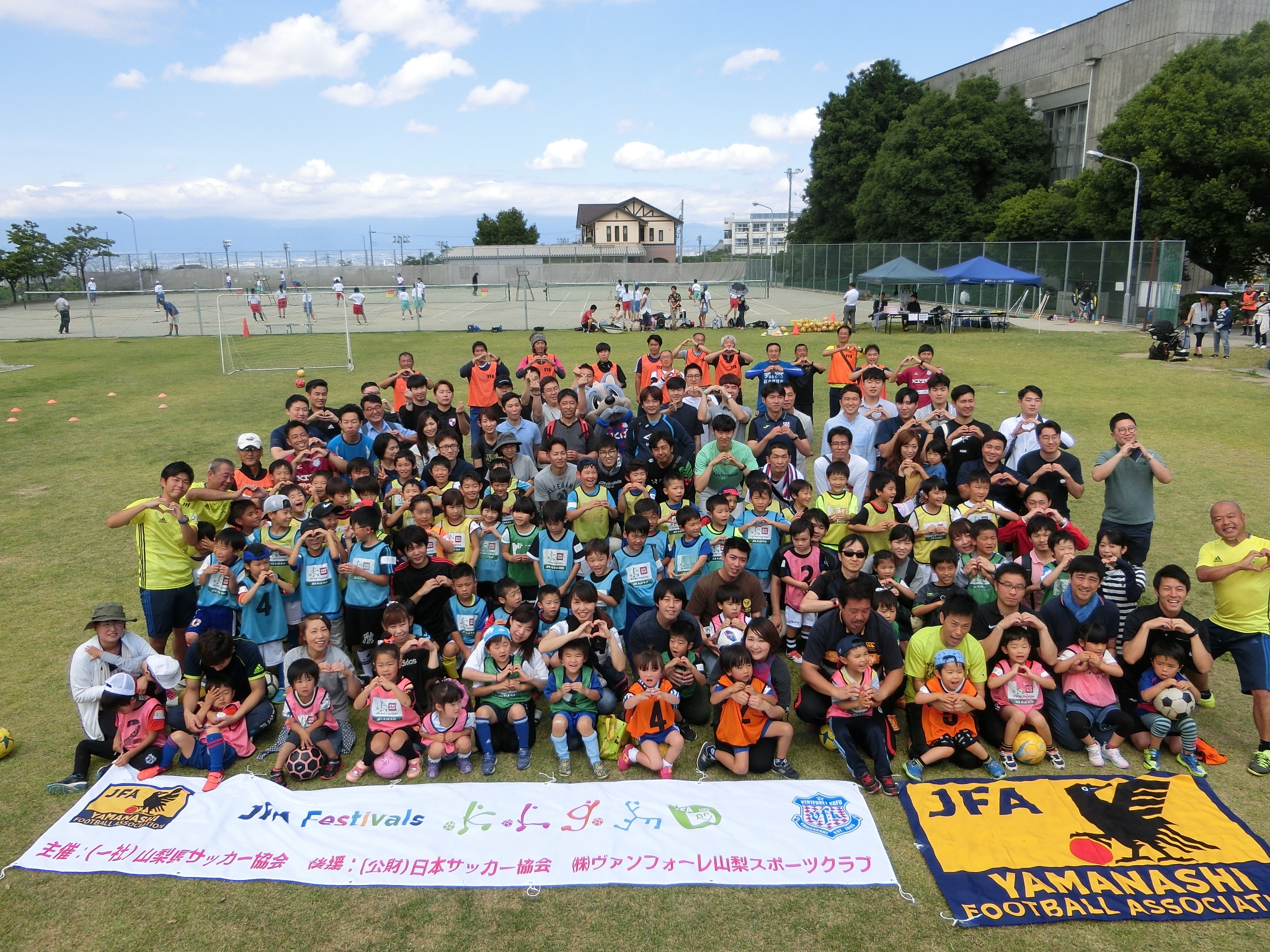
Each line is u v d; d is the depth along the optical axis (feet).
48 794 18.37
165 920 14.87
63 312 115.96
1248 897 14.89
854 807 17.47
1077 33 143.33
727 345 41.22
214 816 17.53
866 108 180.86
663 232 315.99
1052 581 21.81
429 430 30.42
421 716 20.08
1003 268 97.66
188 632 21.09
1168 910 14.69
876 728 19.06
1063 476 26.03
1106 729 19.21
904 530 23.13
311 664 18.84
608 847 16.42
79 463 44.86
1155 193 102.12
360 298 126.93
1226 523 19.57
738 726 18.85
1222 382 62.80
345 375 75.61
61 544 33.12
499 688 19.48
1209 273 112.06
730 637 20.65
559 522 23.44
